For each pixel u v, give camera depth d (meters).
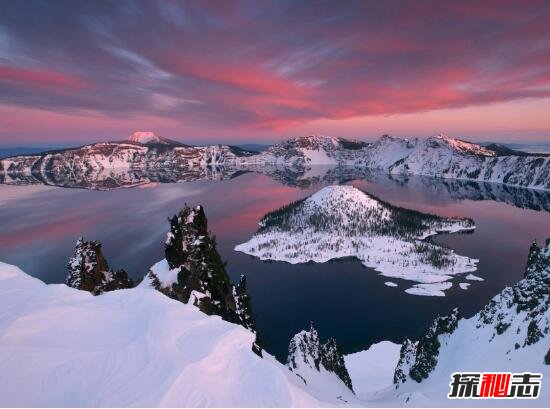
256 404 17.22
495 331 67.88
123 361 19.22
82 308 25.17
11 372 17.64
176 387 17.30
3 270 31.64
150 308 25.48
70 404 16.06
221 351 20.84
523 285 68.94
